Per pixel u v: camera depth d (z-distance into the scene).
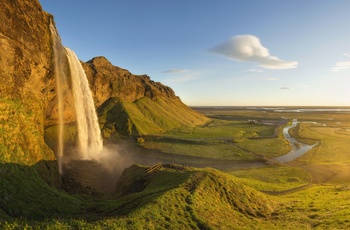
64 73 74.81
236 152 102.81
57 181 47.94
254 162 91.69
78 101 89.94
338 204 42.22
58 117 80.25
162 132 144.38
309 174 77.00
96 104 150.50
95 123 103.31
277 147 113.50
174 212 31.08
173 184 41.97
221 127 180.38
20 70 47.41
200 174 44.53
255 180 65.00
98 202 37.84
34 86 53.97
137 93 191.50
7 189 28.39
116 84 168.12
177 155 97.06
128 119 136.38
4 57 43.16
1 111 39.78
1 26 43.28
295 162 91.31
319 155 101.50
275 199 47.03
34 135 46.06
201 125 197.00
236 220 33.59
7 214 24.61
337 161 92.12
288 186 61.59
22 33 49.12
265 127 182.50
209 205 35.66
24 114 45.78
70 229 23.00
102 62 170.12
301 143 127.12
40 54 55.44
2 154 34.19
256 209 39.78
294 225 32.81
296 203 45.47
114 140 116.12
